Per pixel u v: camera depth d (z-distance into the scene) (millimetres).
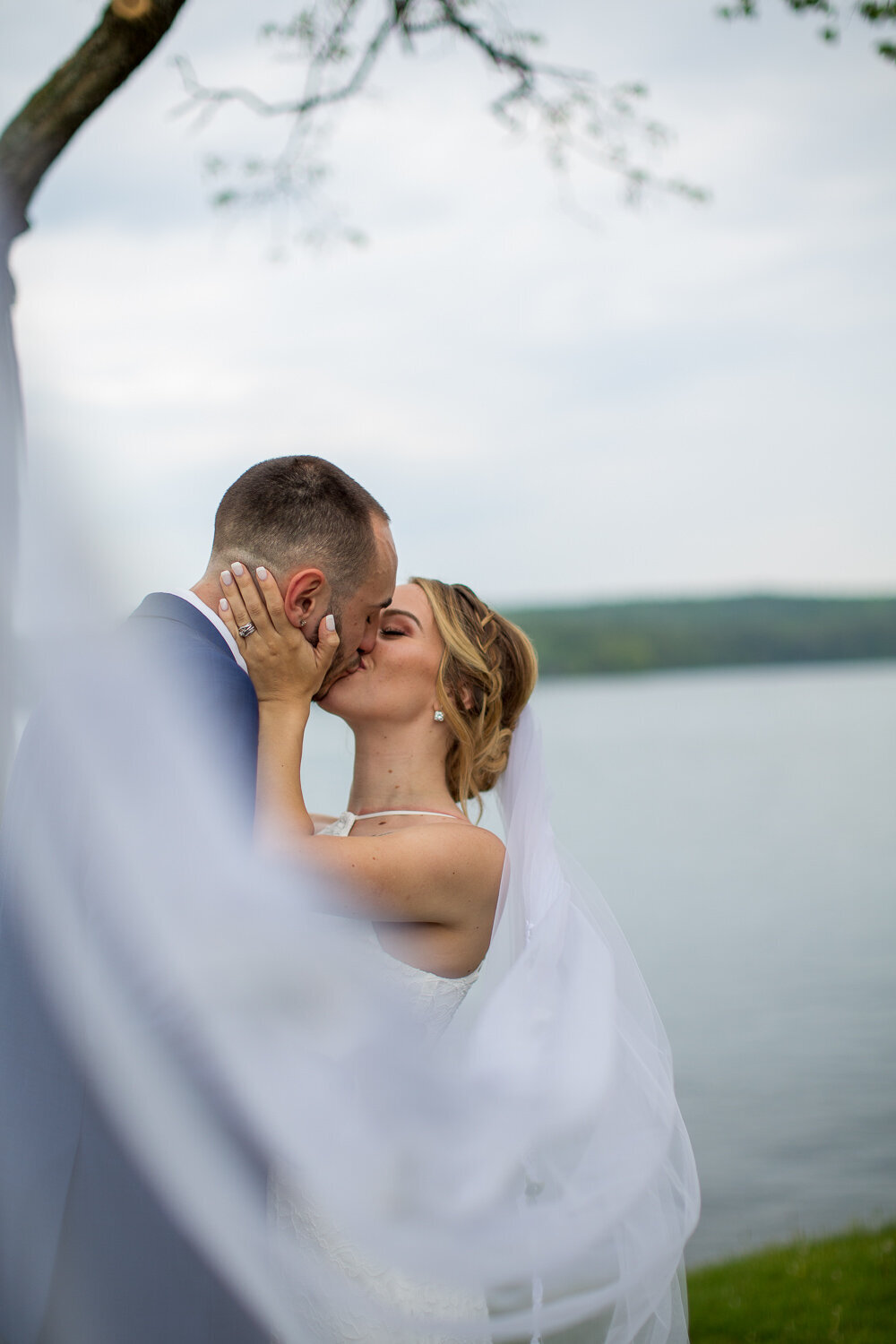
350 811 2629
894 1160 8594
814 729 80000
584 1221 2232
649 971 16812
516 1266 2195
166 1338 1888
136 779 1852
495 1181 2223
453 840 2404
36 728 1845
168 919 1869
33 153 2773
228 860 1922
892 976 15828
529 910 2473
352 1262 2146
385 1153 2178
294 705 2203
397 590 2686
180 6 2795
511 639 2672
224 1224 1963
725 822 36344
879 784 46969
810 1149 8992
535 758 2643
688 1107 10352
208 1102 1949
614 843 31625
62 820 1838
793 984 15625
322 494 2197
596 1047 2320
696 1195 2324
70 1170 1823
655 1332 2301
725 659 117750
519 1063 2283
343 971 2230
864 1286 4738
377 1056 2213
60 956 1842
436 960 2395
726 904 22422
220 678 1979
